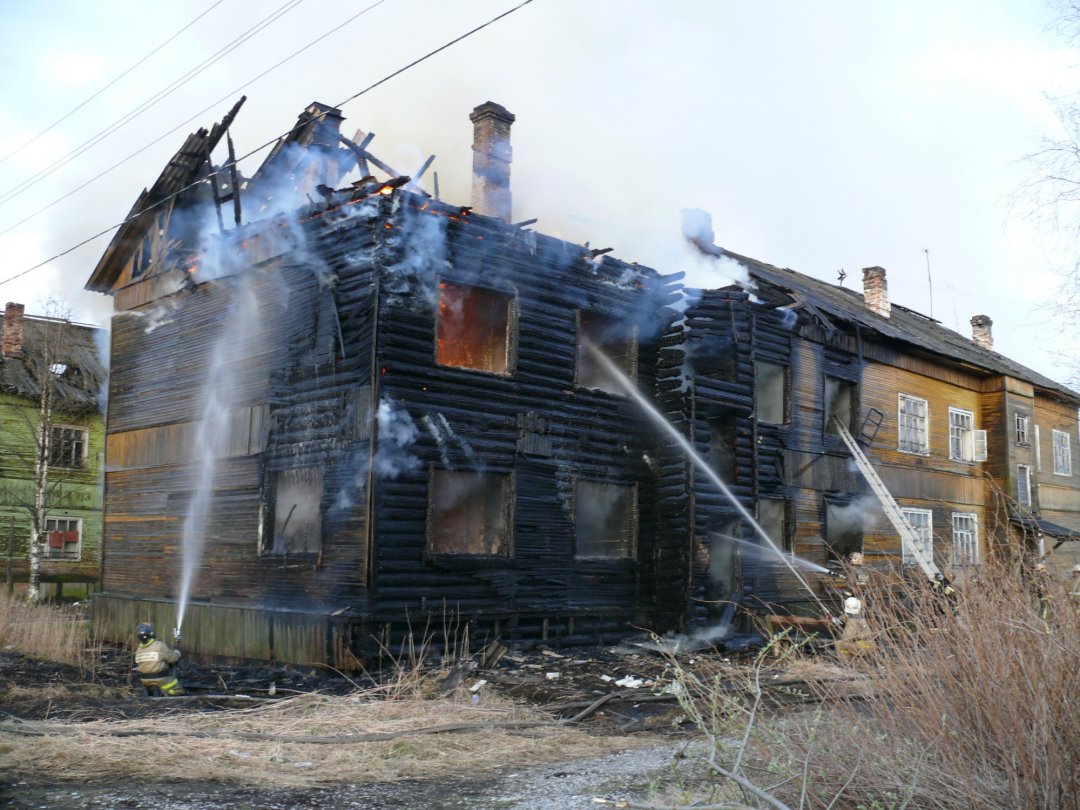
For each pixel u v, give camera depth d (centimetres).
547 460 1628
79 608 2592
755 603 1844
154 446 1858
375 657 1357
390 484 1417
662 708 1088
